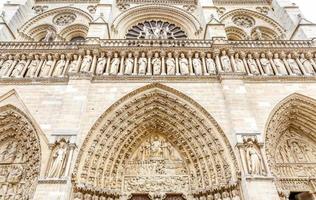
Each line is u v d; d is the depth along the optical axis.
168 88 22.14
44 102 21.19
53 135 18.39
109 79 22.56
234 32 35.00
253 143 18.48
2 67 23.59
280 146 22.42
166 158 21.33
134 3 36.25
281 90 22.38
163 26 34.97
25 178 19.22
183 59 24.48
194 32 32.84
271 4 37.19
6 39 28.56
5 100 21.55
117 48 25.00
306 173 20.83
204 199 18.39
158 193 19.36
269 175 16.91
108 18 30.47
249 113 20.00
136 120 21.70
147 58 24.64
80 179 17.72
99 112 20.45
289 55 25.25
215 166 19.03
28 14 34.66
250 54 25.25
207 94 21.77
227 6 37.19
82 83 21.77
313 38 26.66
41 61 24.34
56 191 15.95
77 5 36.34
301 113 22.58
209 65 23.91
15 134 21.47
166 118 22.08
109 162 19.80
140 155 21.61
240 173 17.44
